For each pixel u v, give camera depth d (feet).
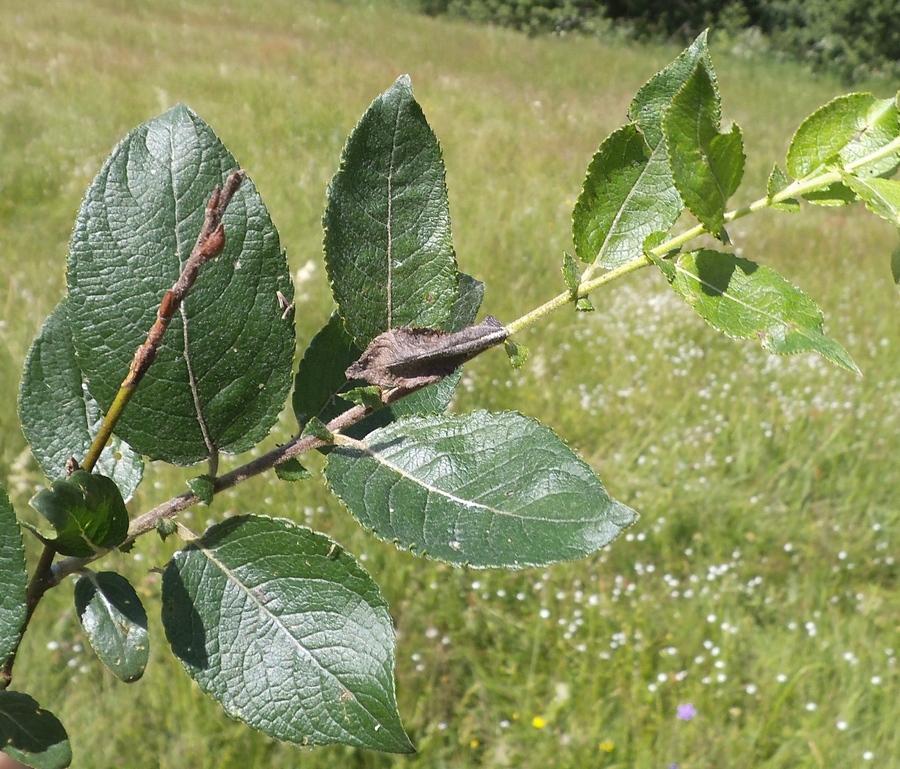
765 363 19.97
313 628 2.74
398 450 2.85
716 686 12.17
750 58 81.76
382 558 13.16
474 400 16.87
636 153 3.02
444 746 11.25
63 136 28.73
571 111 45.24
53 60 38.04
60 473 3.45
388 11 76.54
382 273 3.04
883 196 2.53
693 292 2.67
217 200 2.37
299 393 3.21
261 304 2.94
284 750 10.83
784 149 43.93
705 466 16.24
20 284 19.02
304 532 2.82
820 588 14.14
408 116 3.05
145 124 2.98
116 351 2.91
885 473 16.79
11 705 2.90
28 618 2.65
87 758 10.38
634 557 14.23
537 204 28.19
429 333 2.72
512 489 2.69
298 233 22.88
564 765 11.07
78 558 2.71
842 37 81.56
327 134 33.04
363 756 10.89
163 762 10.47
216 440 2.95
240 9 62.08
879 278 25.81
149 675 11.40
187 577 2.81
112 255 2.91
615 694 11.88
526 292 21.48
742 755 11.32
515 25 81.51
